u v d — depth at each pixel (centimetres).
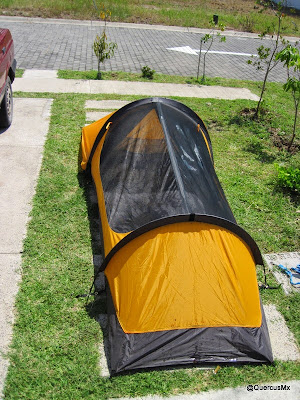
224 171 368
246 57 753
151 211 222
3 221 276
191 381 193
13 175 323
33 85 497
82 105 458
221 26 601
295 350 215
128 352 195
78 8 857
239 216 310
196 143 281
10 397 180
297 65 398
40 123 409
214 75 632
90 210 298
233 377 197
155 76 580
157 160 246
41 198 302
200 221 212
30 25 757
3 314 215
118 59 640
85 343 206
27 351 199
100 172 284
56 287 234
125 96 494
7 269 241
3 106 376
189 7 1038
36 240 265
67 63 593
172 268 204
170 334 199
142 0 1022
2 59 360
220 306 204
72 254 258
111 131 301
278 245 288
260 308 219
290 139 444
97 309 224
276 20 1018
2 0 835
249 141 428
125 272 211
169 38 800
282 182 351
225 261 211
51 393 183
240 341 203
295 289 253
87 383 188
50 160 349
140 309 201
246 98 546
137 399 184
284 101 561
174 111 296
